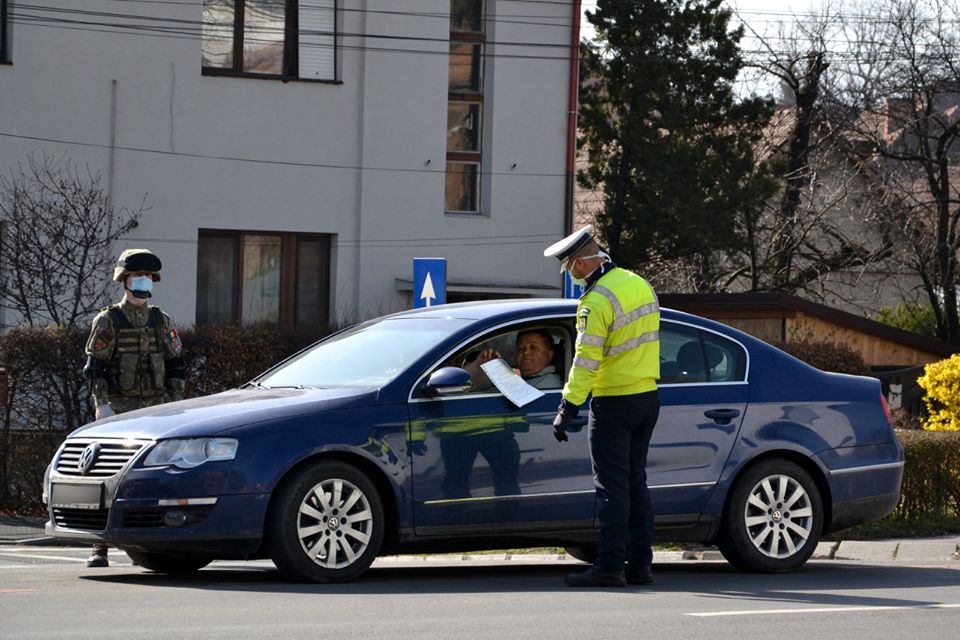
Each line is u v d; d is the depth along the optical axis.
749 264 79.31
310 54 54.59
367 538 17.17
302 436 16.88
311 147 54.56
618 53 68.31
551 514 18.06
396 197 55.75
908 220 77.88
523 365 18.38
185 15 52.59
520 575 19.14
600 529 17.36
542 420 18.11
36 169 50.38
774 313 55.00
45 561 23.61
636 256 68.50
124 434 17.23
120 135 51.81
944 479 26.50
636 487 17.61
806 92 79.50
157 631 13.06
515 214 58.19
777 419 19.48
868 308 82.75
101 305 46.75
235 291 54.09
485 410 17.86
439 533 17.55
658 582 18.16
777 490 19.44
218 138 53.22
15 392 31.44
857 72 78.88
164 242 52.50
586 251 17.16
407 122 55.84
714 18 68.88
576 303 18.97
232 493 16.52
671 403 18.86
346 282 55.09
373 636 12.91
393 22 55.47
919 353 57.16
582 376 16.64
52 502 17.64
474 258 57.44
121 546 17.05
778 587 17.70
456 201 58.09
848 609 15.45
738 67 69.19
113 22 51.69
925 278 78.19
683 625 14.03
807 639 13.35
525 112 58.34
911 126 78.12
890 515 26.14
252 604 15.05
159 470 16.59
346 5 54.84
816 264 79.62
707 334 19.47
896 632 13.87
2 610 14.50
